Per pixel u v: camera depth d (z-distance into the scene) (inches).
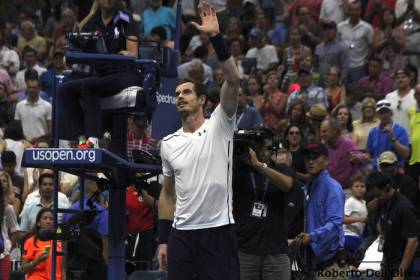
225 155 663.1
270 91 1409.9
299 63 1503.4
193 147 661.3
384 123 1176.2
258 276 807.7
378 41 1561.3
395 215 864.3
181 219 662.5
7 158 1162.6
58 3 1915.6
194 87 671.8
